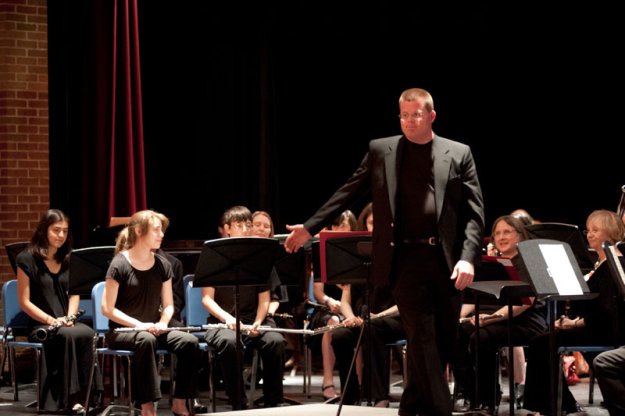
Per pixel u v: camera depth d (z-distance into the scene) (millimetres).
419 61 12164
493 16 11922
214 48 11555
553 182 12148
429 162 5086
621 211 7793
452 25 11992
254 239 6633
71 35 9797
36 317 7762
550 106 12039
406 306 5094
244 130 11695
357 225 8406
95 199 9758
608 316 6730
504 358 8914
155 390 6836
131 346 6895
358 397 7512
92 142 9758
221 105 11602
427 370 5031
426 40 12094
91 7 9734
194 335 7277
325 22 11938
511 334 6273
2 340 8320
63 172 9867
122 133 9938
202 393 8672
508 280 6543
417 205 5074
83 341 7680
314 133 12148
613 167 11930
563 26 11812
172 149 11422
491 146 12250
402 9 11961
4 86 9586
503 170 12250
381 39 12094
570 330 6824
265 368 7555
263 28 11648
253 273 6719
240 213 7727
